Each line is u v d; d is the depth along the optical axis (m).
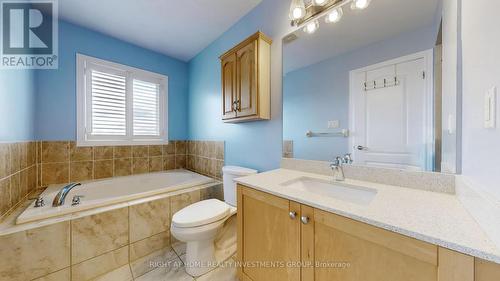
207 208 1.51
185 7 1.85
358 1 1.18
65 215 1.31
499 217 0.47
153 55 2.72
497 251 0.46
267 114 1.68
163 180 2.54
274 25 1.68
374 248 0.67
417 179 0.99
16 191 1.48
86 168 2.18
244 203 1.21
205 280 1.32
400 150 1.06
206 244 1.43
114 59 2.38
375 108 1.15
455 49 0.82
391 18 1.10
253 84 1.60
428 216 0.67
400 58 1.06
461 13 0.78
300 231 0.89
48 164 1.97
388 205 0.77
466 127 0.74
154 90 2.76
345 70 1.27
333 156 1.34
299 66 1.52
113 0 1.74
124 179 2.26
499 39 0.49
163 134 2.83
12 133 1.44
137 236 1.55
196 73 2.84
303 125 1.50
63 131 2.05
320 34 1.39
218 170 2.39
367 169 1.16
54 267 1.21
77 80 2.13
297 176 1.33
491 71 0.53
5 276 1.07
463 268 0.50
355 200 1.08
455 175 0.86
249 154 1.96
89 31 2.20
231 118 1.82
